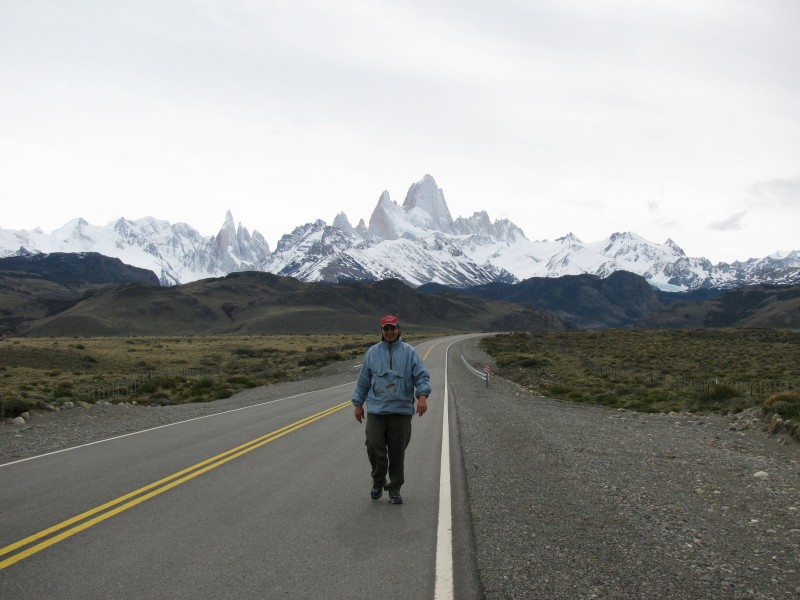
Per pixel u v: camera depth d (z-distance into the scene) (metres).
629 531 7.17
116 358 73.31
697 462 12.05
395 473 8.28
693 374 38.56
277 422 17.31
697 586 5.52
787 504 8.67
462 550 6.31
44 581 5.38
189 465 10.84
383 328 8.41
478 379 38.34
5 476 9.99
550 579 5.57
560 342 85.88
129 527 7.01
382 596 5.11
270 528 7.01
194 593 5.13
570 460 11.95
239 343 113.44
